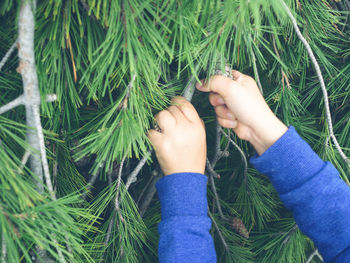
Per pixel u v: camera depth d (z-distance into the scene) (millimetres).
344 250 631
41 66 604
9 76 645
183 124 696
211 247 658
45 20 584
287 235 1063
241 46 781
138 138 654
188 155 687
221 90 689
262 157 667
